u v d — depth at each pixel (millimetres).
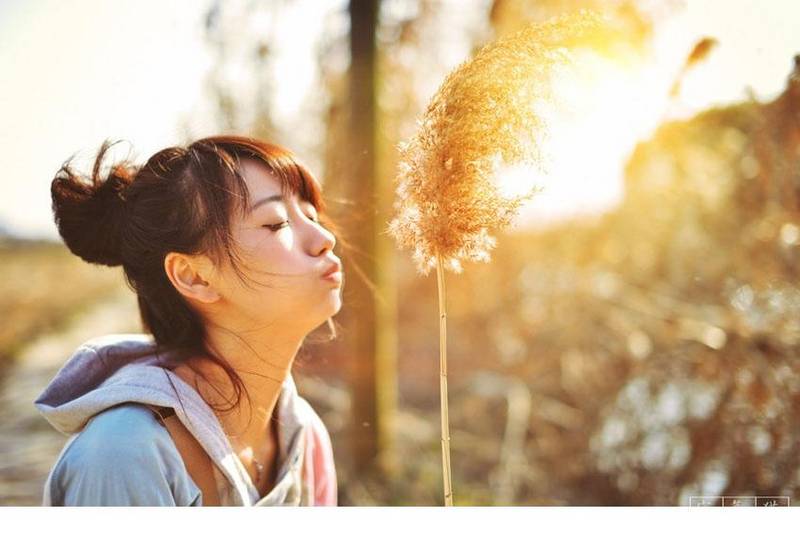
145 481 945
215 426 1020
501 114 1005
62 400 1068
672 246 2887
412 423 3098
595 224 3096
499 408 3145
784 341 2367
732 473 2348
